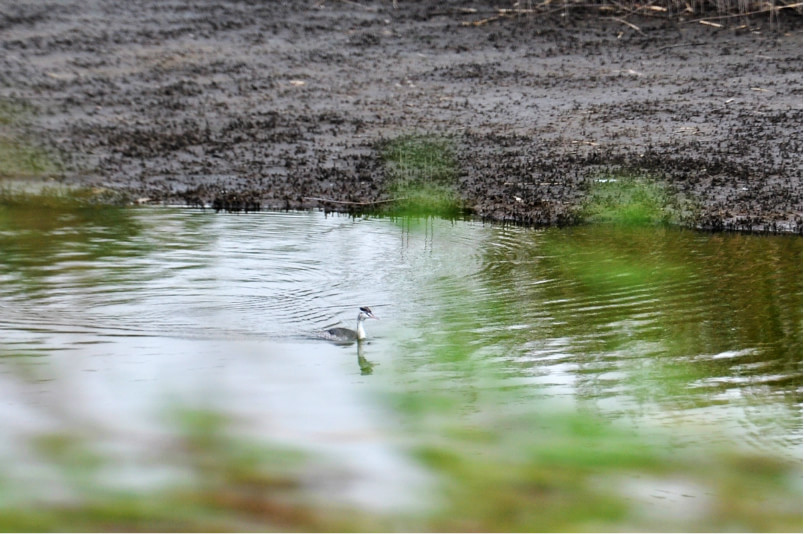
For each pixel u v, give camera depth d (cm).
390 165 4122
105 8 6097
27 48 5559
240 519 1059
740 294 2625
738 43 5297
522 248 3184
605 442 1091
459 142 4319
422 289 2734
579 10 5778
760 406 1759
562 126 4453
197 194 3856
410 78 5100
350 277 2875
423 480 1115
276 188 3912
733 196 3675
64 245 3162
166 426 1266
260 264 2992
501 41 5488
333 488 1155
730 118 4434
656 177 3862
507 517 1027
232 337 2347
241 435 1226
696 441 1481
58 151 4319
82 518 1011
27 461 1148
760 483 1238
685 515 1112
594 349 2189
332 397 1781
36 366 2092
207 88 5069
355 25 5781
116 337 2334
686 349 2180
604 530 1021
